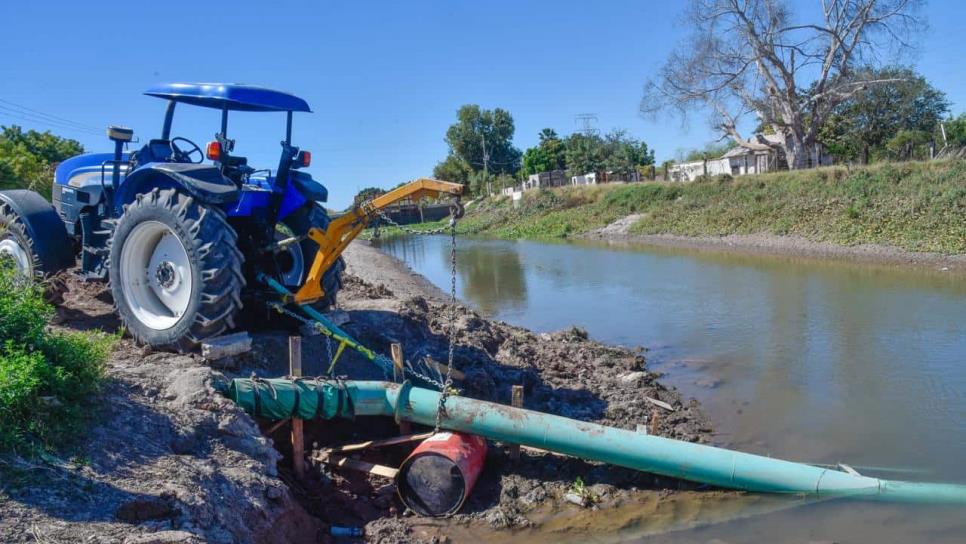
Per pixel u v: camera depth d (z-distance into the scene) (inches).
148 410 188.4
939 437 261.4
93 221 283.1
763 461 218.2
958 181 884.6
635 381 325.1
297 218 295.7
